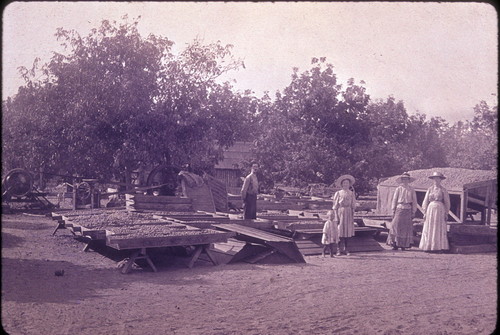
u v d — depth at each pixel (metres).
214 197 19.53
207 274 8.96
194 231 10.16
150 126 21.11
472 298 7.44
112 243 8.77
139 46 20.94
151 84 21.05
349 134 29.56
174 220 12.35
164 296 7.14
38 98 20.62
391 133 31.50
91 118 20.84
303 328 5.70
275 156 29.50
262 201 19.20
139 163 23.23
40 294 6.86
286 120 29.44
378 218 15.31
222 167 34.00
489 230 13.27
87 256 10.41
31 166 21.05
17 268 8.50
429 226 12.78
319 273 9.28
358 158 28.14
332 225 11.51
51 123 20.92
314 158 26.98
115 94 20.56
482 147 28.56
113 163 22.36
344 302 7.03
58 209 20.84
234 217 14.17
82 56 20.56
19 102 20.66
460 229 12.92
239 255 10.56
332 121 28.45
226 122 23.03
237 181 34.19
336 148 28.34
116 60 20.81
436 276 9.25
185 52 22.44
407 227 13.06
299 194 25.92
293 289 7.81
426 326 5.87
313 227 12.82
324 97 28.03
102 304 6.54
